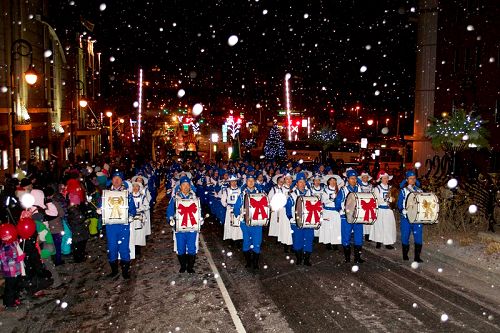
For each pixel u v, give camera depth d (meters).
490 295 8.38
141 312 7.77
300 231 10.75
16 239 8.09
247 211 10.16
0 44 20.95
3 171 20.84
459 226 13.12
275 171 20.34
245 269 10.48
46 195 10.40
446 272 9.88
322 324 7.17
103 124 45.47
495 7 27.92
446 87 31.25
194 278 9.73
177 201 9.91
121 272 10.25
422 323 7.14
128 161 26.95
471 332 6.83
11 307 8.06
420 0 32.50
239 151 40.56
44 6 28.97
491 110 27.86
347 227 10.95
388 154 40.69
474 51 29.25
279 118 58.34
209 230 16.08
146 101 61.72
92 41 43.78
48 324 7.33
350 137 54.00
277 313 7.65
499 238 11.44
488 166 26.77
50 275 9.32
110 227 9.77
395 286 8.95
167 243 13.50
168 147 54.44
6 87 20.39
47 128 29.22
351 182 11.52
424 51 32.25
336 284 9.16
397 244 12.64
